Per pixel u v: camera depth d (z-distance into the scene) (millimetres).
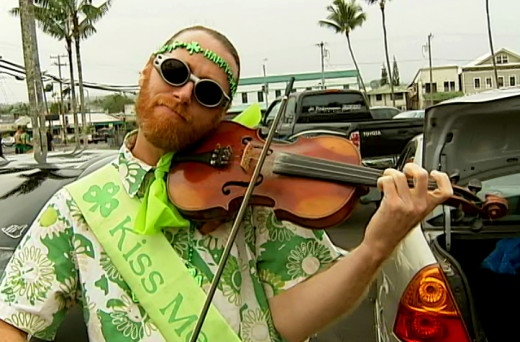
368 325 3934
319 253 1547
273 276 1519
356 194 1467
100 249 1393
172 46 1454
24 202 2814
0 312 1383
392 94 40906
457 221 2551
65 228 1411
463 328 2219
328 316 1452
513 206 2686
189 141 1456
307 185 1477
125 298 1371
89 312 1385
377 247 1354
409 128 8305
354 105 10211
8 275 1418
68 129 43312
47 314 1401
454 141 2914
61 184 2951
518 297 2855
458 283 2250
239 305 1414
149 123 1429
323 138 1615
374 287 3100
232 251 1437
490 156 2869
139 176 1441
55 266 1400
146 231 1380
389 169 1339
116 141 28547
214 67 1445
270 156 1524
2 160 3629
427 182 1274
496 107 2736
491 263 2871
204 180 1477
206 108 1442
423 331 2248
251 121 1660
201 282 1385
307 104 9953
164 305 1356
